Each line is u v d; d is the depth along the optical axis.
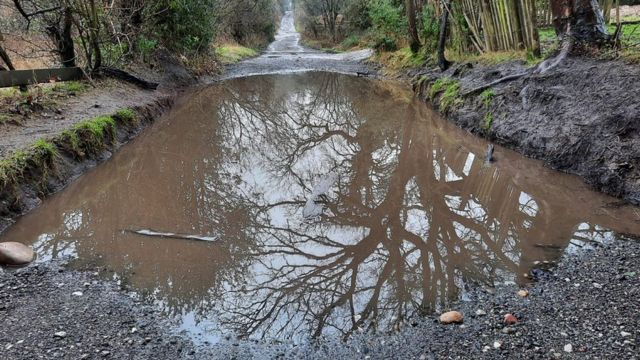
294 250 4.55
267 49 36.38
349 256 4.40
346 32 35.44
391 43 20.22
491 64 9.77
